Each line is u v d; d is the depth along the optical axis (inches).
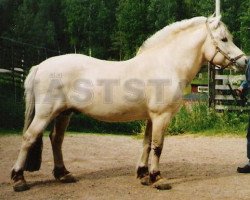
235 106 559.2
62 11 2635.3
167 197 233.6
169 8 2271.2
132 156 369.4
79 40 2598.4
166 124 252.1
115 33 2496.3
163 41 261.1
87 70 252.5
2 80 762.8
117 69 253.8
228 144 445.4
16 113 590.2
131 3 2345.0
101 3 2593.5
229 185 258.7
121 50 2413.9
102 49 2566.4
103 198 232.4
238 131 516.4
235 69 266.4
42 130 249.0
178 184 262.1
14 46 826.8
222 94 574.2
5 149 397.1
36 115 249.9
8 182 268.8
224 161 343.9
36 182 267.4
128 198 232.2
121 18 2359.7
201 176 284.7
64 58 255.3
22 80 786.8
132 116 257.3
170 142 469.7
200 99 596.1
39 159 255.3
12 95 701.3
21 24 2461.9
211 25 261.9
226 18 1807.3
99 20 2568.9
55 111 250.2
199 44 262.4
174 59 256.8
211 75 574.9
